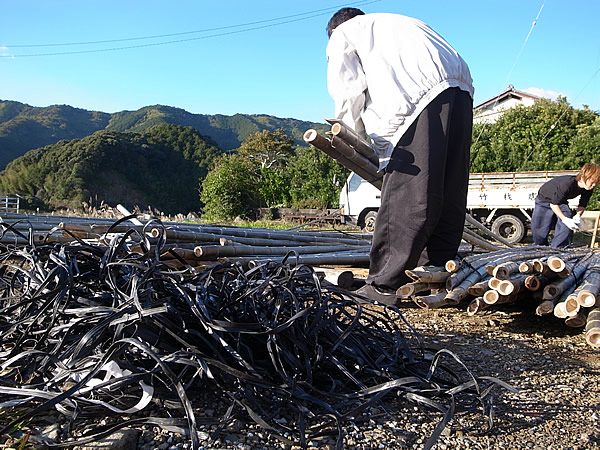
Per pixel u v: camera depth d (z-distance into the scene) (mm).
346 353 2285
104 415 1835
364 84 4125
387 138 3994
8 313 2078
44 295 2066
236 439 1799
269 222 23719
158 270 2371
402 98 3877
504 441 1945
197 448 1564
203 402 2004
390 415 2064
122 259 2342
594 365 2957
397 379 2191
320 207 30938
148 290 2066
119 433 1715
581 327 3814
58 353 2002
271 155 59281
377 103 3984
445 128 3895
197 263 4551
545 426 2094
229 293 2355
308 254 6160
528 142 29062
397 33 4012
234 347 2100
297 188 34344
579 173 7094
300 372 2059
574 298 3373
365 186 16469
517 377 2676
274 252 5520
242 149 60250
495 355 3059
